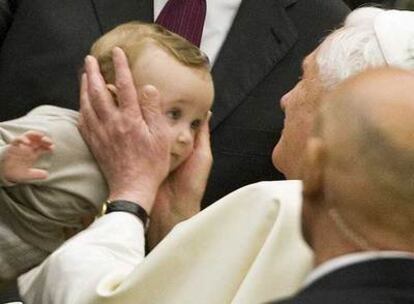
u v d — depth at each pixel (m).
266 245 6.58
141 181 8.02
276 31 9.78
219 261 6.67
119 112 8.09
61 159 8.04
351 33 7.32
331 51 7.29
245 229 6.69
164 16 9.84
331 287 4.85
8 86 9.73
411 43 7.16
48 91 9.61
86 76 8.23
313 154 5.13
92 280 7.00
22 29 9.84
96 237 7.45
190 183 8.38
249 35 9.79
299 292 4.98
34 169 7.78
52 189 8.03
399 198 4.93
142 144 8.05
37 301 7.46
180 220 8.37
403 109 5.00
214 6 9.85
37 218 8.07
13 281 8.32
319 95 7.27
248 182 9.62
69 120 8.23
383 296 4.75
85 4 9.86
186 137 8.20
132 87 8.08
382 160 4.94
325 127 5.14
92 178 8.12
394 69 5.23
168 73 8.11
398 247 4.98
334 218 5.08
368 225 5.00
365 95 5.07
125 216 7.75
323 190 5.14
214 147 9.61
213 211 6.75
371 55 7.18
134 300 6.72
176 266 6.70
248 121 9.63
